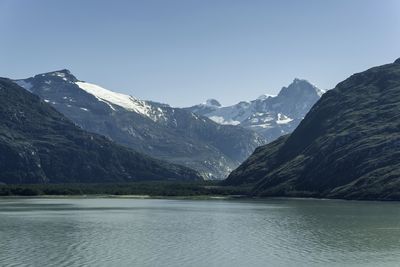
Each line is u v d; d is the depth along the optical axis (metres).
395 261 86.81
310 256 91.44
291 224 141.88
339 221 148.62
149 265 83.38
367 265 83.69
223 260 87.88
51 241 108.81
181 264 84.38
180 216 171.38
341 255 92.38
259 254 93.44
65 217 166.12
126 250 97.44
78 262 85.38
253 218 161.75
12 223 145.50
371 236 115.81
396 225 137.12
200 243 106.50
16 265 82.50
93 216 170.62
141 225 140.88
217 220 155.62
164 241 109.12
